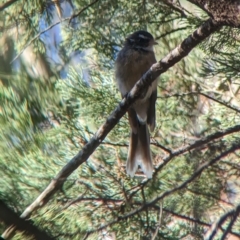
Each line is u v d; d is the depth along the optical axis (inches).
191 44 322.3
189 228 386.3
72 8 457.1
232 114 461.7
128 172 412.5
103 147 434.9
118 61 458.3
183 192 404.2
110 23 464.8
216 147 428.1
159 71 344.5
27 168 394.6
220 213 410.3
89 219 378.0
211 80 486.9
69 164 362.3
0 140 405.4
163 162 393.7
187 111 473.4
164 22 449.1
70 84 459.8
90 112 450.0
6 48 510.6
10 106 418.0
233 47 417.4
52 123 454.3
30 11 440.8
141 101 432.1
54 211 364.2
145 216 389.1
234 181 445.7
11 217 212.7
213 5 297.7
